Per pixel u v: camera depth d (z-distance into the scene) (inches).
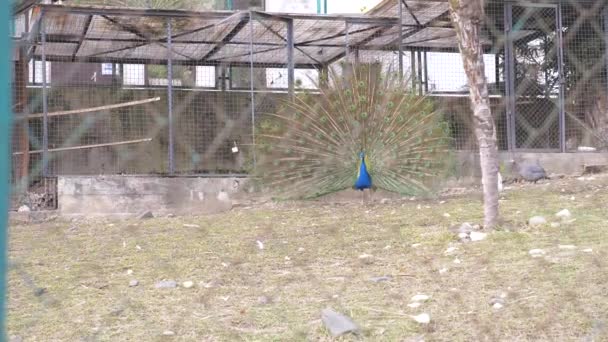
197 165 521.3
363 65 448.8
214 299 203.0
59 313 190.7
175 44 540.7
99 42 526.0
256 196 476.1
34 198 461.4
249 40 547.8
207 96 562.3
